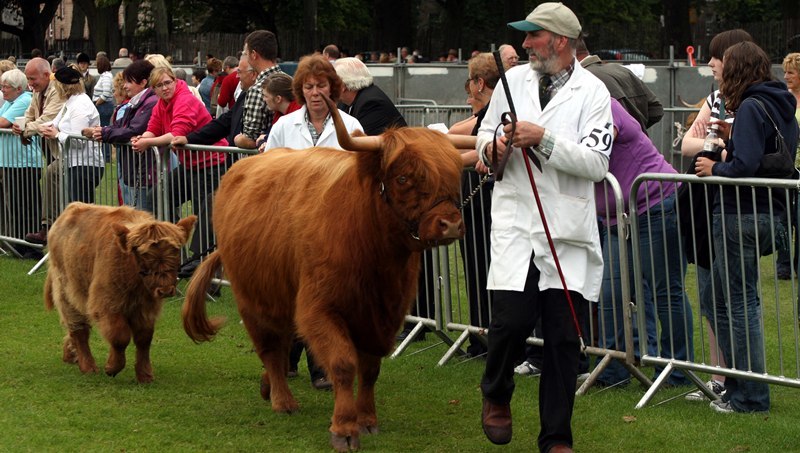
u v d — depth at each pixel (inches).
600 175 198.4
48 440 219.5
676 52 1440.7
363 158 198.2
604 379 276.2
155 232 250.8
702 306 255.6
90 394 258.4
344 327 208.8
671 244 266.2
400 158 189.0
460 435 229.3
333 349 206.2
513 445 222.1
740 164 230.7
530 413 247.0
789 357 300.5
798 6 1482.5
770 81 236.7
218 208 249.0
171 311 360.2
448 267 305.4
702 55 1534.2
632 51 1467.8
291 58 1744.6
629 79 298.4
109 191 437.1
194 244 385.1
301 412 245.1
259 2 1815.9
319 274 206.7
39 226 453.1
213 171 376.2
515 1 1405.0
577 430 233.1
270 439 223.0
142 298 263.4
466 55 1694.1
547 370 202.7
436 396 262.7
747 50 236.5
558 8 199.5
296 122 269.0
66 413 240.8
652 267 262.7
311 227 209.5
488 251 295.6
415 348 319.6
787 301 368.8
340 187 206.8
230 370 285.7
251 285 232.7
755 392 246.2
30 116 456.8
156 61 388.8
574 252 201.8
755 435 226.4
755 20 2012.8
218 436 224.8
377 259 202.7
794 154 238.8
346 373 207.6
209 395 259.8
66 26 3122.5
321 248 206.5
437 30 1722.4
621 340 271.9
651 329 277.6
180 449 215.5
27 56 1936.5
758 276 241.0
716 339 252.5
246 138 358.3
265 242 224.8
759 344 241.1
